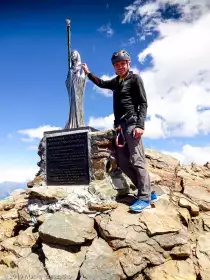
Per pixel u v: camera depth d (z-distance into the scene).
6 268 2.36
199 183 3.12
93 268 2.05
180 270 2.09
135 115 2.53
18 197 4.00
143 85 2.49
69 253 2.26
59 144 3.18
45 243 2.33
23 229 2.95
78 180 3.01
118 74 2.60
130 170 2.62
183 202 2.75
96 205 2.54
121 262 2.12
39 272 2.16
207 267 2.12
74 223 2.43
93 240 2.33
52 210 2.69
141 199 2.48
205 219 2.64
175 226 2.30
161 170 3.42
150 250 2.17
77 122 3.31
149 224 2.30
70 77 3.43
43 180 3.23
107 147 2.94
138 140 2.49
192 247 2.32
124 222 2.34
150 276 2.07
